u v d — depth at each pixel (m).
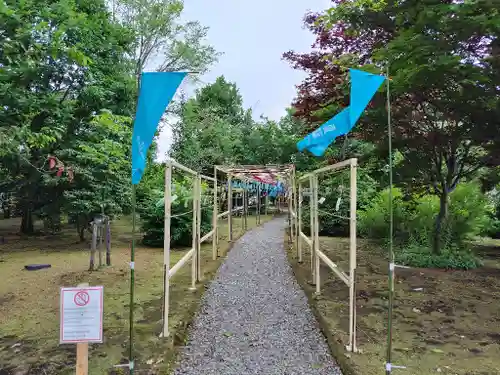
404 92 5.83
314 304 4.80
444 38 4.85
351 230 3.55
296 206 9.40
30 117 4.98
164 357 3.21
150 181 12.07
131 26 14.51
